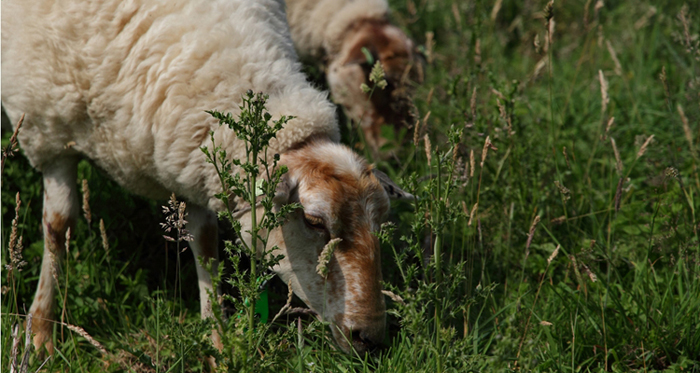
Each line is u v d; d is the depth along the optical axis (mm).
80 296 8438
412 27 16984
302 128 6895
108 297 8523
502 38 16484
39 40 7430
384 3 13523
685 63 13688
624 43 15977
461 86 12023
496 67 14859
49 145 7934
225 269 9234
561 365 7188
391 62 12516
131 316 8492
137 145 7395
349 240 6688
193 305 8891
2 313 8031
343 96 12648
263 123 5750
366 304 6770
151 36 7172
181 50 7129
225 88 7055
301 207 6062
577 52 16219
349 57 12758
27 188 9852
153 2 7273
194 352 6496
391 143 11953
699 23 14656
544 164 10438
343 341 6969
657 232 9180
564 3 18359
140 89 7211
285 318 8523
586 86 14141
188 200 7801
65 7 7320
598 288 8078
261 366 5918
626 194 10445
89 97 7414
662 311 7809
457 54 14766
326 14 13312
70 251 9266
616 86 13984
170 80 7078
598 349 7699
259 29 7469
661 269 8930
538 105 13156
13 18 7570
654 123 12531
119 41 7238
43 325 8031
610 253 8656
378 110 12578
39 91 7535
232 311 8750
